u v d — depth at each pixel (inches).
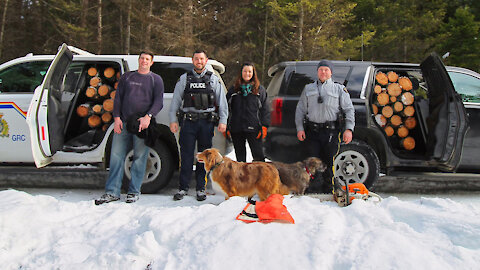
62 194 167.9
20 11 762.2
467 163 165.0
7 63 167.3
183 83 150.3
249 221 100.3
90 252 95.2
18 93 161.3
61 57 152.6
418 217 104.5
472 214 107.9
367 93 160.7
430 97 165.2
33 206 116.0
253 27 812.6
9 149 156.7
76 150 156.6
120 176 147.9
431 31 822.5
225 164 134.5
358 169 157.0
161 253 92.5
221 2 697.6
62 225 112.4
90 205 132.8
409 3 824.3
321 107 140.7
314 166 138.8
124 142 148.6
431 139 157.6
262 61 794.8
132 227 107.2
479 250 83.4
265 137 167.9
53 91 150.4
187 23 599.8
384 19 818.8
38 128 141.1
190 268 83.4
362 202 116.3
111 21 759.1
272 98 169.0
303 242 88.9
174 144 167.0
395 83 179.5
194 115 147.6
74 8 647.1
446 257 80.3
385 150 159.5
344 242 89.1
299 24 636.1
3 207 114.0
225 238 90.4
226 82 703.1
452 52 799.7
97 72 184.9
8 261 93.0
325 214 107.0
